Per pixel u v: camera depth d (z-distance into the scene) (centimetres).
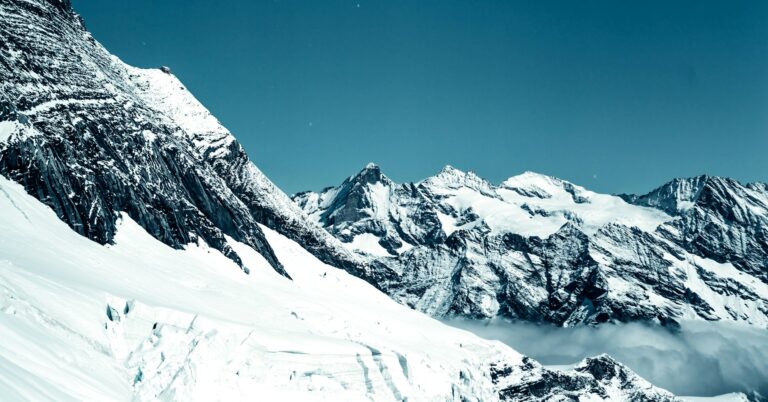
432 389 12562
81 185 14350
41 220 12450
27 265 10006
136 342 9569
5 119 13875
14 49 17088
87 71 19588
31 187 13225
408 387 11712
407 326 19425
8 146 13212
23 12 19250
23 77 16500
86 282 10544
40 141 13938
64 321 8838
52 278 9819
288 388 10119
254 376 9756
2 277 8662
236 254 18825
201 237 18112
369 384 11125
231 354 9638
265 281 18888
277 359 10331
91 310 9512
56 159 14138
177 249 16612
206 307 12875
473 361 17675
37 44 18262
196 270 15450
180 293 13000
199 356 9000
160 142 19712
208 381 8869
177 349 9250
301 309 15475
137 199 16425
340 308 18625
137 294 11375
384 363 11538
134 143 18212
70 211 13625
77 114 16875
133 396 8475
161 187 18075
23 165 13288
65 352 8156
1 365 6606
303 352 10688
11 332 7550
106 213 14650
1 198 11988
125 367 9019
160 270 14212
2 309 8019
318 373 10688
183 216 18000
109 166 16262
